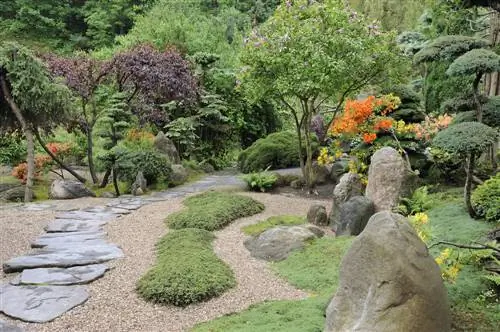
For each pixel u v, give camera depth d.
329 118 14.20
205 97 13.86
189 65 13.39
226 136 15.93
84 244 5.53
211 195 8.21
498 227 4.65
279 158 12.29
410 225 2.92
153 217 7.08
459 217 5.20
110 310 3.86
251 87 8.49
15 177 10.43
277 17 8.45
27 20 23.22
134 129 12.12
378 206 6.06
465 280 3.86
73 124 10.05
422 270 2.74
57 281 4.33
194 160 13.59
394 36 8.38
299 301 3.96
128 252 5.32
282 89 7.89
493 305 3.49
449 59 5.18
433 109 9.06
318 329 3.27
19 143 11.71
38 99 8.48
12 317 3.63
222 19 22.66
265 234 5.71
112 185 9.85
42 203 8.17
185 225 6.41
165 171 9.99
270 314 3.70
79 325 3.58
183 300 4.04
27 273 4.52
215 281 4.34
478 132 4.09
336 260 4.94
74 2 25.48
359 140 8.62
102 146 11.97
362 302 2.81
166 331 3.58
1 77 8.45
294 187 9.49
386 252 2.73
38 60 8.67
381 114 7.89
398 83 8.72
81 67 10.12
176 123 12.83
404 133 7.68
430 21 11.12
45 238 5.79
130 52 11.24
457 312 3.40
